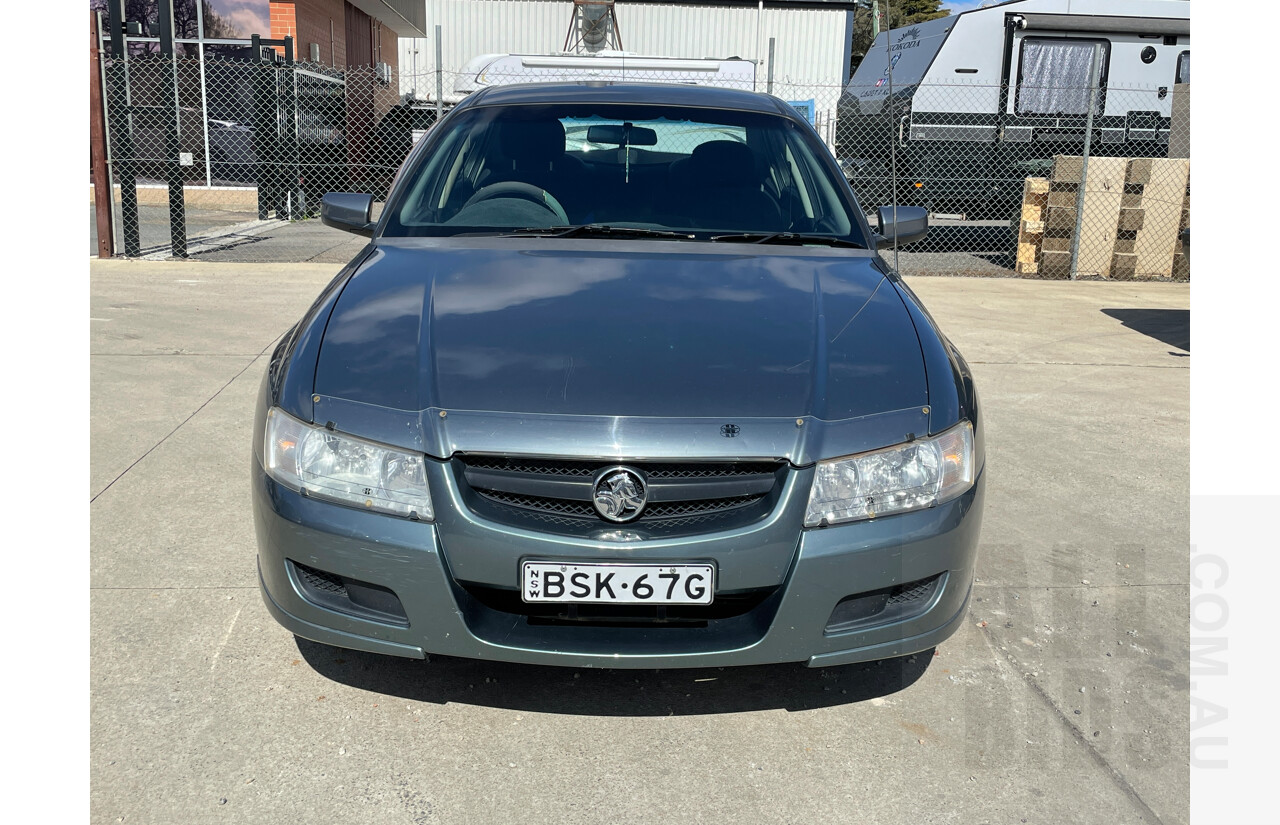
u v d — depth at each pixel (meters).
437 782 2.05
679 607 2.10
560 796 2.02
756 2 20.06
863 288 2.68
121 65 9.30
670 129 3.38
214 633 2.59
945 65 11.82
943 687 2.46
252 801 1.97
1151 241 10.30
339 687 2.37
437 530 2.02
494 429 2.03
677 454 2.01
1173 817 2.00
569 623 2.09
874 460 2.09
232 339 6.02
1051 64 11.90
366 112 17.58
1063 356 6.43
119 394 4.76
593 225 3.04
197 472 3.75
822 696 2.40
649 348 2.25
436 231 3.03
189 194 14.45
